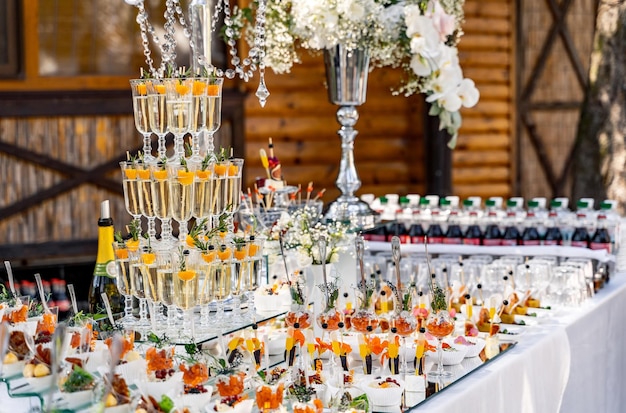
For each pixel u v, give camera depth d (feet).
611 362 14.82
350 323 11.12
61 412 8.50
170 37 10.91
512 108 29.84
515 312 13.35
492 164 29.71
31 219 23.54
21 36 23.22
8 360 9.11
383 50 13.98
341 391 9.21
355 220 14.03
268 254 12.51
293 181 26.81
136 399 8.39
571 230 15.72
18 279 23.58
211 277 9.86
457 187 29.01
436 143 27.37
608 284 15.65
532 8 30.58
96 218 24.17
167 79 10.00
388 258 14.48
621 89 23.97
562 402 12.85
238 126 25.55
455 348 11.12
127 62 24.53
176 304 9.77
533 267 13.91
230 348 9.89
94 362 9.26
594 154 24.31
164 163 9.86
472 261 14.08
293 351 10.09
